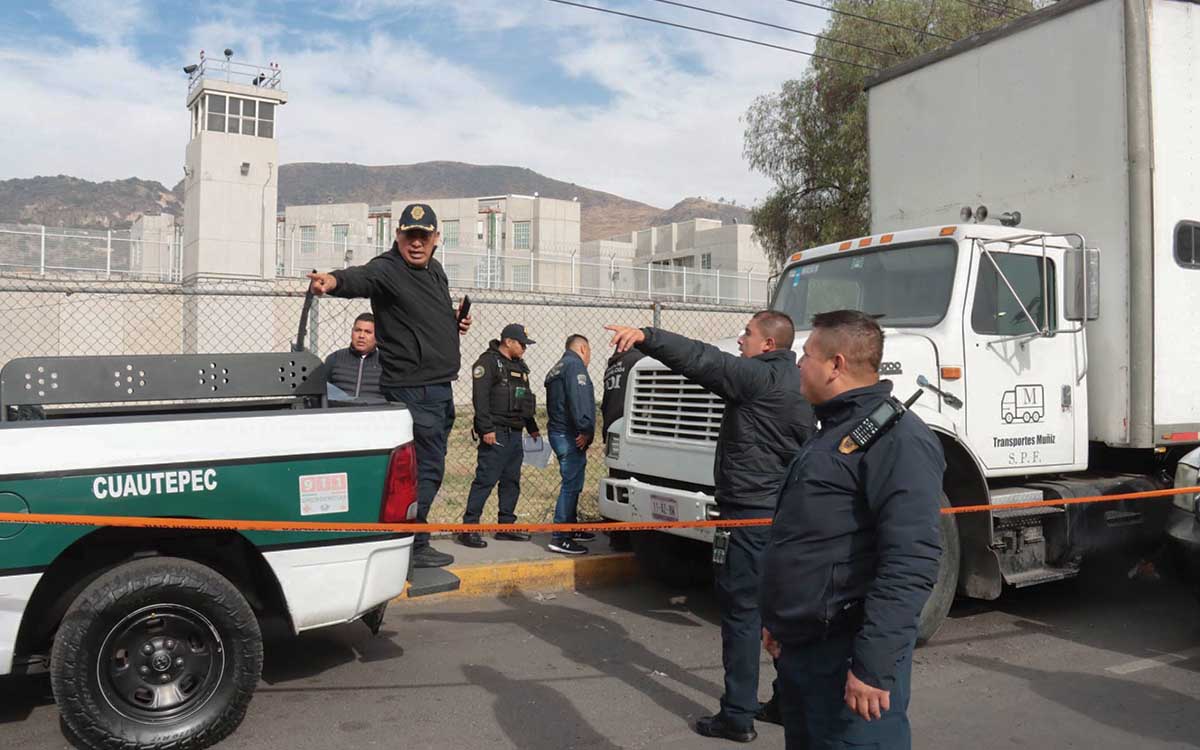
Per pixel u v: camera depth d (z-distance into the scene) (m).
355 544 4.39
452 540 8.15
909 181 8.06
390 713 4.70
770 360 4.50
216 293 8.12
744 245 47.78
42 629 4.11
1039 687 5.21
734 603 4.37
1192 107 6.71
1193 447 7.18
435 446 5.41
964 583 6.10
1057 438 6.54
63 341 21.17
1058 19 6.88
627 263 30.36
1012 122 7.21
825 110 22.83
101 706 3.91
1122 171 6.51
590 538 8.27
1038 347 6.48
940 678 5.37
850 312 2.94
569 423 7.80
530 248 47.66
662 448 6.48
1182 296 6.68
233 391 4.73
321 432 4.35
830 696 2.73
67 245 22.69
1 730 4.40
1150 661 5.71
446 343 5.32
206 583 4.05
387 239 41.09
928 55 7.85
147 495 3.99
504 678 5.25
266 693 4.96
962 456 5.91
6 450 3.79
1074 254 6.25
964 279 6.22
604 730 4.53
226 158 27.84
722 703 4.43
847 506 2.74
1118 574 7.09
